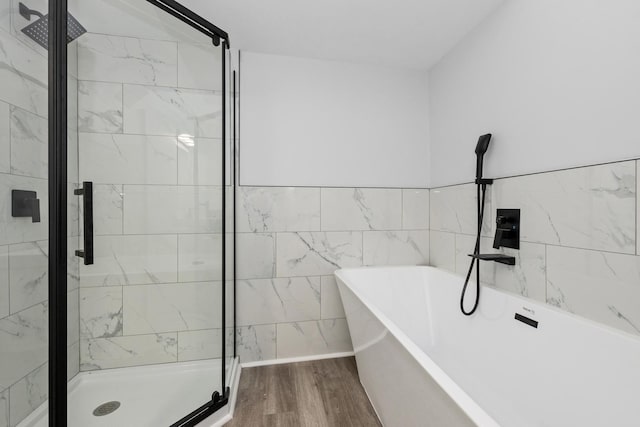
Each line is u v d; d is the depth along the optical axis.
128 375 1.67
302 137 2.08
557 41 1.27
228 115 1.91
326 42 1.93
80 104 1.53
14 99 1.17
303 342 2.07
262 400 1.60
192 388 1.57
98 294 1.63
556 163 1.27
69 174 1.42
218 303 1.78
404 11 1.64
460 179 1.92
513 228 1.49
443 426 0.79
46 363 1.14
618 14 1.04
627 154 1.01
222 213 1.75
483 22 1.72
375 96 2.20
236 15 1.67
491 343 1.47
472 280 1.75
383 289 2.07
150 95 1.72
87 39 1.57
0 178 1.15
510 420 1.22
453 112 1.99
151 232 1.74
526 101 1.42
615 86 1.05
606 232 1.08
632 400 0.90
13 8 1.17
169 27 1.63
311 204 2.09
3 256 1.16
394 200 2.22
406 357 0.98
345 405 1.54
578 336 1.08
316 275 2.09
